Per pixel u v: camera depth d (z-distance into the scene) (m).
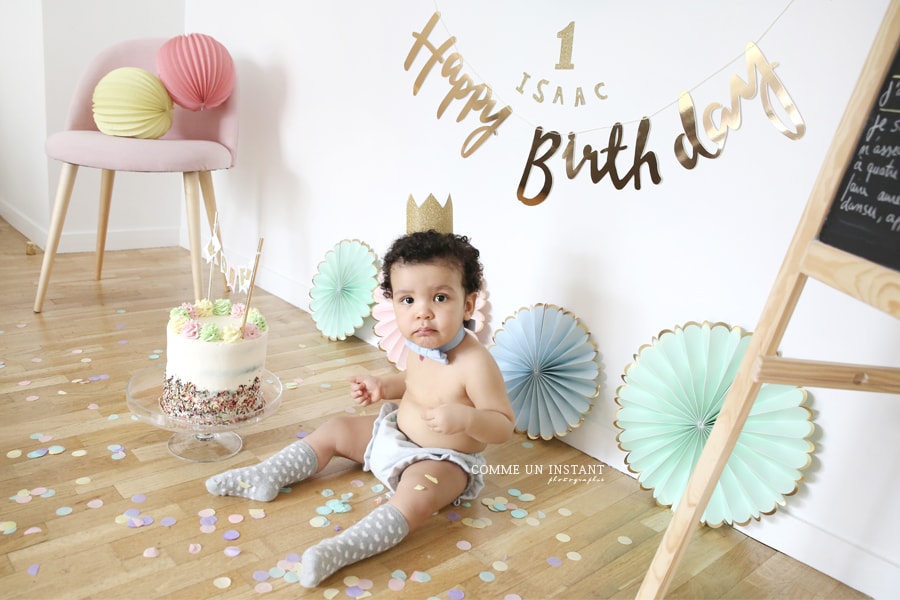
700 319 1.53
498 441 1.41
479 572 1.27
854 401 1.33
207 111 2.50
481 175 1.92
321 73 2.36
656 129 1.55
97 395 1.76
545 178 1.77
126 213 2.98
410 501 1.32
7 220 3.21
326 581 1.21
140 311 2.34
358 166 2.28
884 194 0.96
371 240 2.28
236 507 1.39
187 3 2.93
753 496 1.44
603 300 1.70
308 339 2.30
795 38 1.33
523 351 1.79
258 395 1.54
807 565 1.41
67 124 2.32
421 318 1.41
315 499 1.44
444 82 1.97
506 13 1.79
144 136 2.25
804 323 1.38
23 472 1.42
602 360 1.72
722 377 1.47
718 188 1.47
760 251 1.43
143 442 1.58
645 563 1.34
